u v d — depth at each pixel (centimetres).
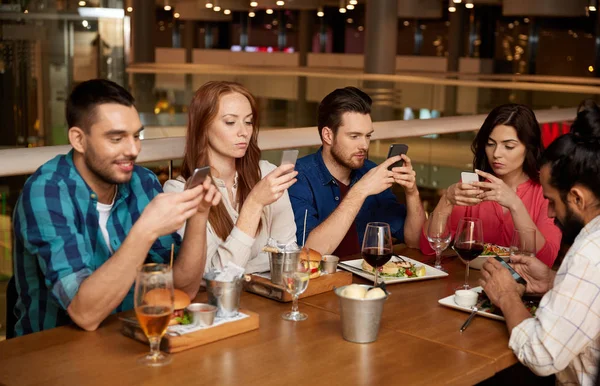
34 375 149
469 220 219
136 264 171
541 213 281
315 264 212
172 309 155
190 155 244
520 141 277
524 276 209
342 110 287
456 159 420
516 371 250
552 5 1256
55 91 723
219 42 2234
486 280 199
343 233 257
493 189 257
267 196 214
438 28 1873
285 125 1254
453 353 168
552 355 167
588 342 169
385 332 181
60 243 183
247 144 243
